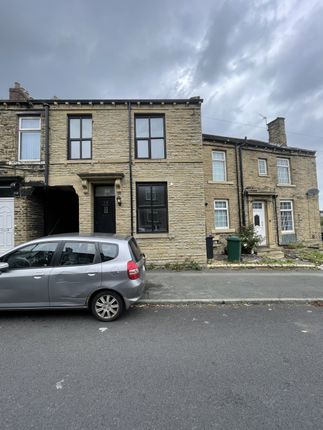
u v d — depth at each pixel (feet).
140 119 36.96
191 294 22.59
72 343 14.07
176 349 13.35
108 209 36.60
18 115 35.78
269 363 11.98
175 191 35.70
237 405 9.19
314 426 8.21
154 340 14.40
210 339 14.51
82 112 35.88
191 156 36.09
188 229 35.45
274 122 61.16
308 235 57.57
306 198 58.08
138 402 9.37
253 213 52.13
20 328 16.14
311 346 13.64
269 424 8.29
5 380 10.73
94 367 11.70
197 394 9.80
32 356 12.69
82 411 8.93
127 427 8.20
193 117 36.52
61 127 35.60
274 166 54.85
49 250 17.89
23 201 34.65
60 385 10.38
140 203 35.96
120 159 35.55
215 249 46.52
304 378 10.80
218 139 49.01
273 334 15.16
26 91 40.83
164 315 18.44
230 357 12.53
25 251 17.88
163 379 10.77
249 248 45.93
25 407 9.14
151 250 35.01
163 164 35.83
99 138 35.73
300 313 18.85
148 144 36.65
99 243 18.15
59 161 35.19
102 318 17.25
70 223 43.39
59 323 16.93
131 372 11.28
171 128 36.35
